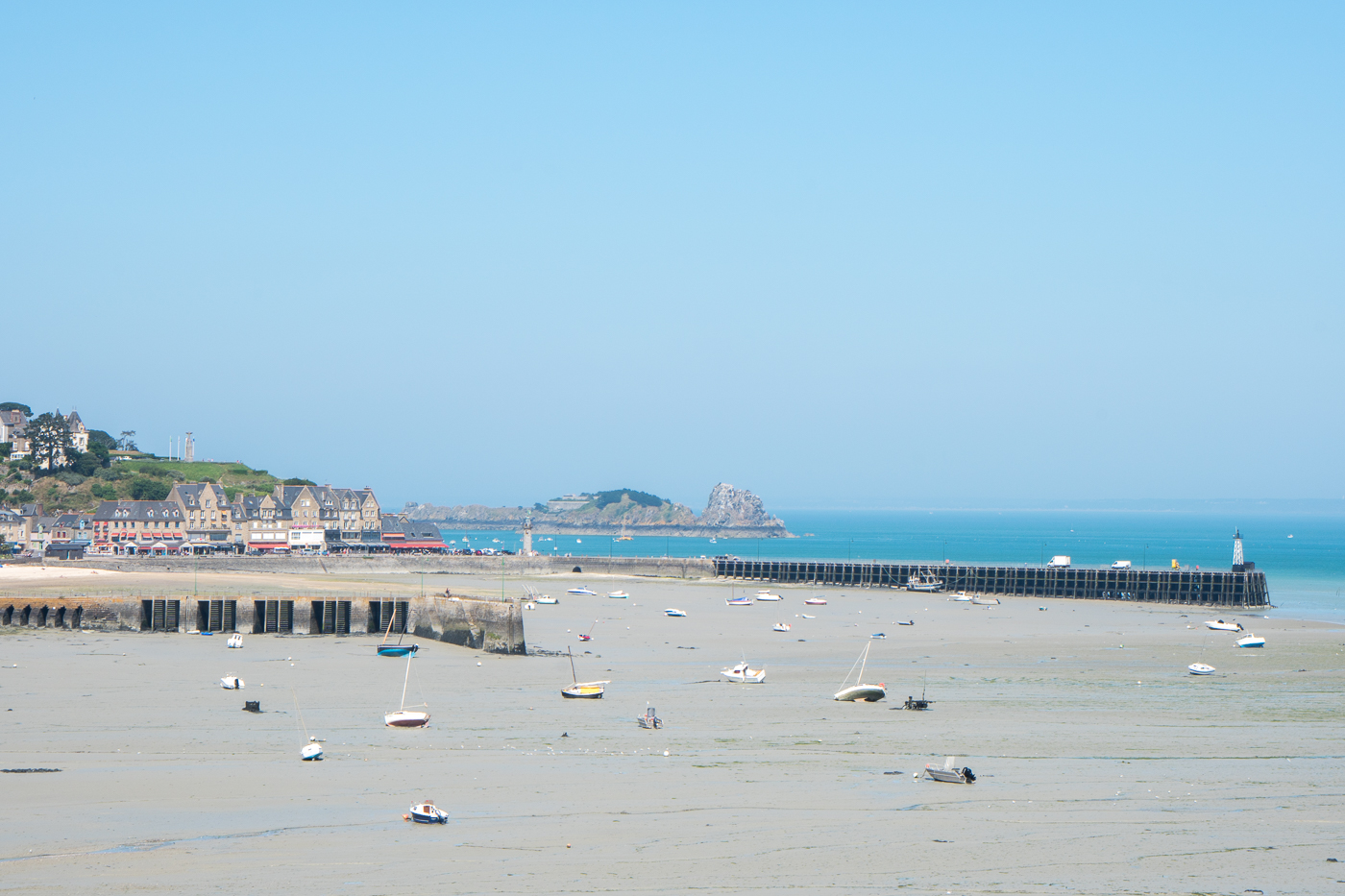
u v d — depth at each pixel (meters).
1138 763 58.88
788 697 81.06
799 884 39.72
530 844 44.06
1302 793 52.16
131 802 49.94
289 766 57.25
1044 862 42.00
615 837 44.97
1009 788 52.97
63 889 38.66
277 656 102.31
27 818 47.19
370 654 104.31
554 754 60.84
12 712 71.94
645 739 65.31
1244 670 97.06
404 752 61.12
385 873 40.56
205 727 67.94
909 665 100.56
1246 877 40.50
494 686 85.69
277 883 39.50
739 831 45.84
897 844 44.16
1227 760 59.59
